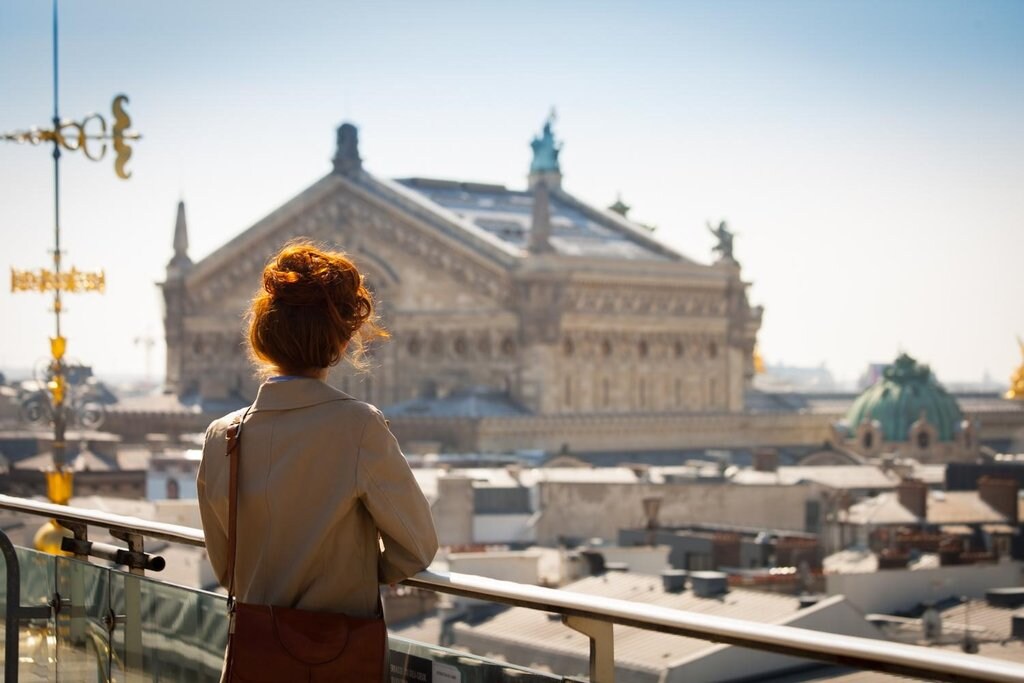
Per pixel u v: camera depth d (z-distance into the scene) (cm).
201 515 1123
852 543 11562
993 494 11794
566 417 18762
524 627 6291
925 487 11738
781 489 12262
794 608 6625
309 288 1085
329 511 1055
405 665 1118
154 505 10981
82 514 1389
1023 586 8850
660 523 12144
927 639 7156
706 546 9931
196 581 8212
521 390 19138
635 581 7606
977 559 9244
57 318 4931
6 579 1466
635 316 19988
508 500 12281
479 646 6269
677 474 13775
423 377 19775
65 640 1442
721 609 6825
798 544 9844
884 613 8419
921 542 10850
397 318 19900
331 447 1062
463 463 15962
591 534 12094
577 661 5819
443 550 10294
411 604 7294
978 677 807
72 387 7775
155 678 1323
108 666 1386
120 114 5009
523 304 19150
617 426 19262
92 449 15488
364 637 1040
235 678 1033
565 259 19250
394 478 1062
